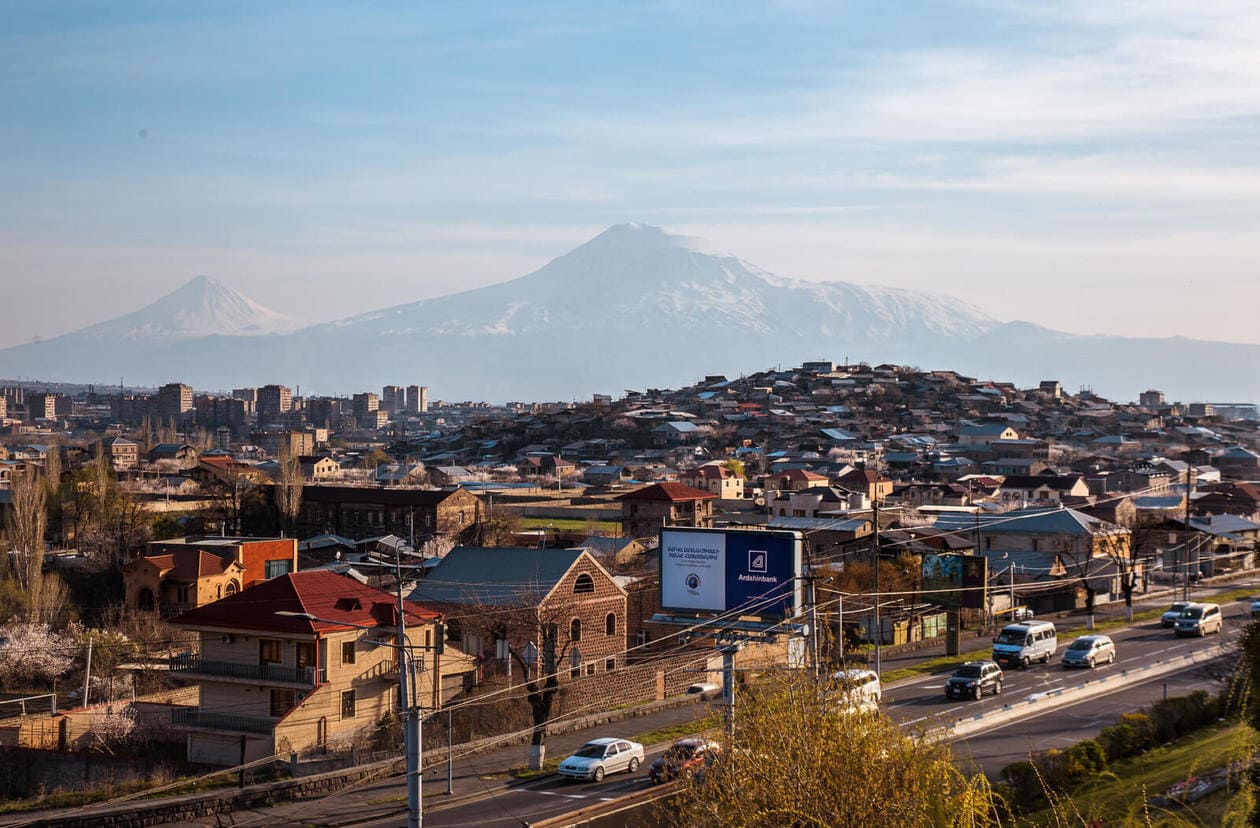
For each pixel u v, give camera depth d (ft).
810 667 124.47
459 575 277.03
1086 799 149.07
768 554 221.46
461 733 227.81
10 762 215.92
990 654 305.32
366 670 228.43
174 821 181.47
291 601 227.40
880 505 593.83
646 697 263.29
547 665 240.32
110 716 233.35
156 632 341.21
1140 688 252.62
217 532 536.83
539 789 191.72
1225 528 510.17
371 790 195.21
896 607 335.47
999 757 192.85
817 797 106.93
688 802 121.49
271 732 215.92
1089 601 344.28
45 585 359.87
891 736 112.68
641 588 306.76
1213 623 326.65
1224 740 161.38
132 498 540.11
